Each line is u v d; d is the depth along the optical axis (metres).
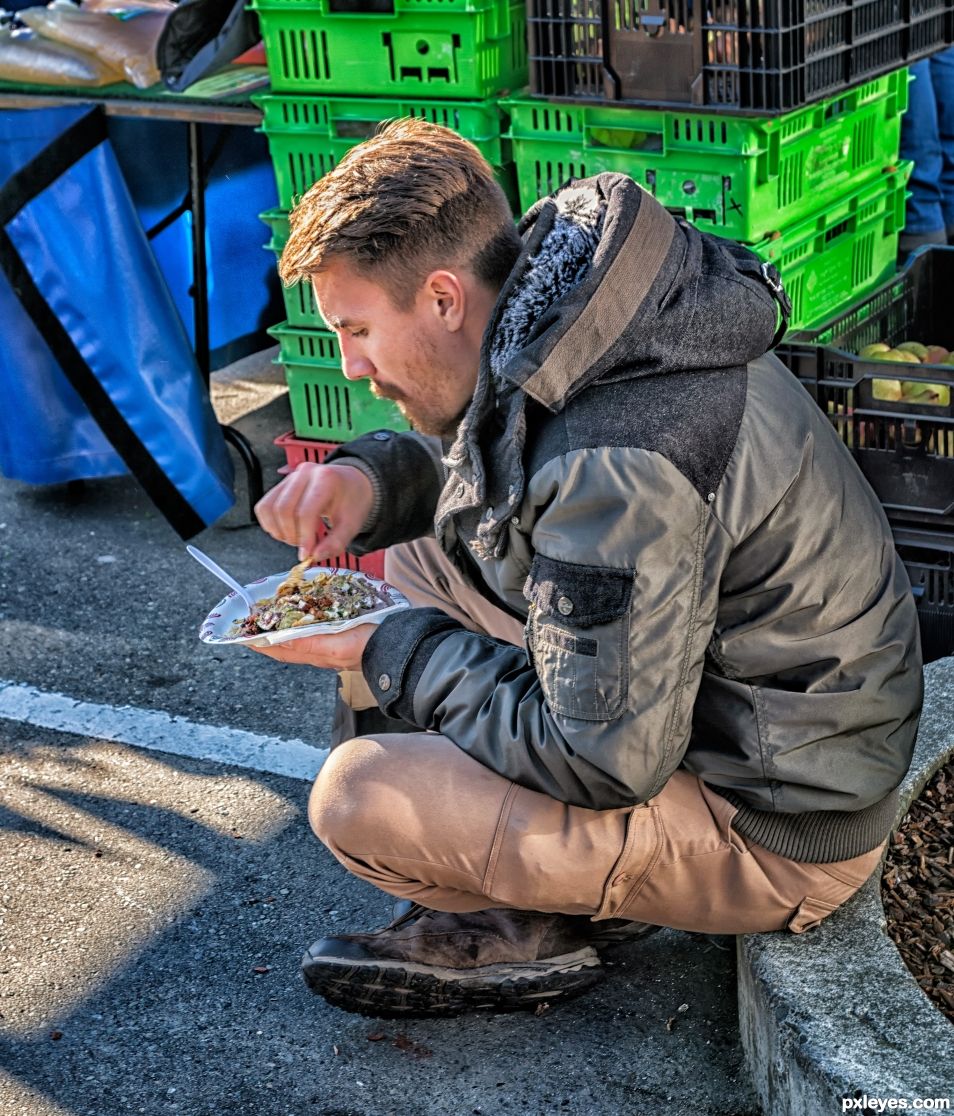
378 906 2.66
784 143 3.15
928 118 5.03
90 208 3.78
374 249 1.87
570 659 1.85
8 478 4.43
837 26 3.10
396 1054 2.29
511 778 2.00
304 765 3.11
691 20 2.97
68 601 3.87
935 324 3.70
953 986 2.12
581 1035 2.29
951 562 3.02
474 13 3.22
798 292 3.42
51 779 3.11
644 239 1.84
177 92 3.73
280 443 3.81
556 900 2.07
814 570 1.90
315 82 3.48
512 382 1.83
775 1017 1.99
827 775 1.96
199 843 2.87
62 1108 2.24
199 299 4.25
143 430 3.87
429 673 2.07
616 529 1.80
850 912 2.15
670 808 2.03
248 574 3.95
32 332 4.03
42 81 3.86
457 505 2.00
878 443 3.01
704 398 1.84
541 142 3.29
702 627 1.87
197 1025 2.40
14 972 2.54
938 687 2.71
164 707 3.37
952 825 2.45
